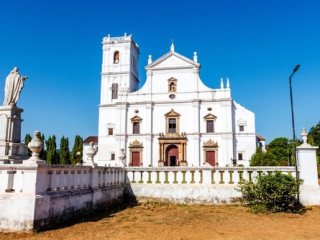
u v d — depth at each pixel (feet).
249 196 44.80
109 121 166.20
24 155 46.91
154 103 161.68
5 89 46.75
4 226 25.79
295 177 44.75
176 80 162.20
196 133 153.38
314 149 45.03
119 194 47.24
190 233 27.71
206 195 46.14
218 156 150.82
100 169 40.50
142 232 27.86
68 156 197.98
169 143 155.22
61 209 30.01
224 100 154.40
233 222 32.86
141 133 159.02
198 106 156.76
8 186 26.89
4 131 44.68
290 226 30.91
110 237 25.76
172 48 164.55
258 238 25.99
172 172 49.55
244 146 151.94
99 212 38.47
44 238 24.50
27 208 25.82
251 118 153.89
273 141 199.21
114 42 177.68
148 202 46.96
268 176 40.50
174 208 42.42
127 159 157.79
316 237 26.43
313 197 43.14
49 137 185.68
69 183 32.76
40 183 27.45
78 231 27.66
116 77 174.09
